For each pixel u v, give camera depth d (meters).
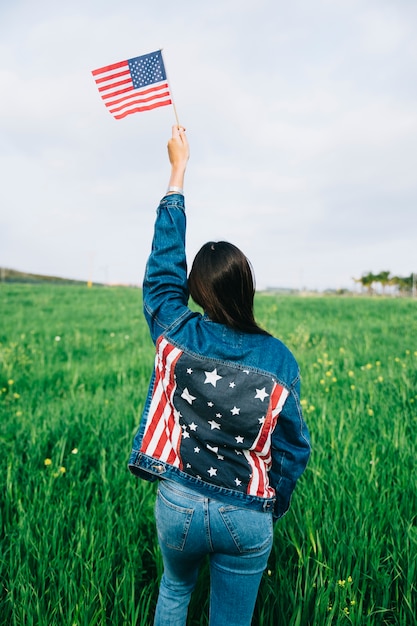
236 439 1.74
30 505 3.22
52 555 2.83
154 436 1.84
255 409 1.71
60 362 9.12
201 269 1.82
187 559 1.83
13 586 2.49
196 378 1.75
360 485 3.40
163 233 1.95
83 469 4.10
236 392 1.71
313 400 5.72
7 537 3.04
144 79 2.84
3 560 2.69
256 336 1.81
